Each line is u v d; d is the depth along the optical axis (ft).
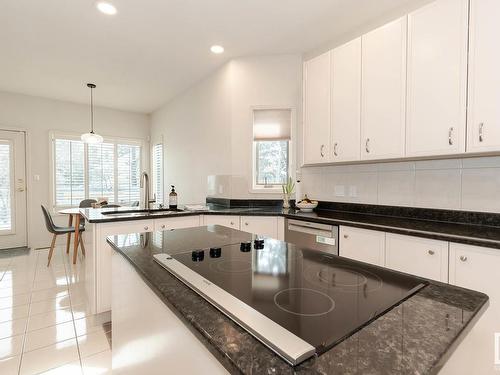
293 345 1.57
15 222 15.29
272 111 10.88
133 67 11.87
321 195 9.98
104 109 17.99
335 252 7.25
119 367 4.25
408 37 6.48
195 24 8.70
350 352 1.57
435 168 7.18
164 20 8.48
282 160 11.16
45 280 10.49
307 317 1.97
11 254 14.05
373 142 7.15
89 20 8.45
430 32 6.13
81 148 17.15
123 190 18.75
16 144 15.21
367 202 8.66
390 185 8.10
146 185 10.06
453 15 5.80
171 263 3.14
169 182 16.74
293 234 8.44
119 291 4.27
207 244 4.23
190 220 8.88
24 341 6.61
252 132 10.96
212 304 2.19
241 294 2.37
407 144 6.52
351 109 7.64
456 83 5.78
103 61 11.27
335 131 8.04
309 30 9.09
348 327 1.83
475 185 6.53
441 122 5.99
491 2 5.36
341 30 9.10
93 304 7.21
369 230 6.52
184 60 11.23
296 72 10.65
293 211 9.39
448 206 6.94
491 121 5.36
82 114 17.19
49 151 16.08
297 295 2.36
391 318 1.98
